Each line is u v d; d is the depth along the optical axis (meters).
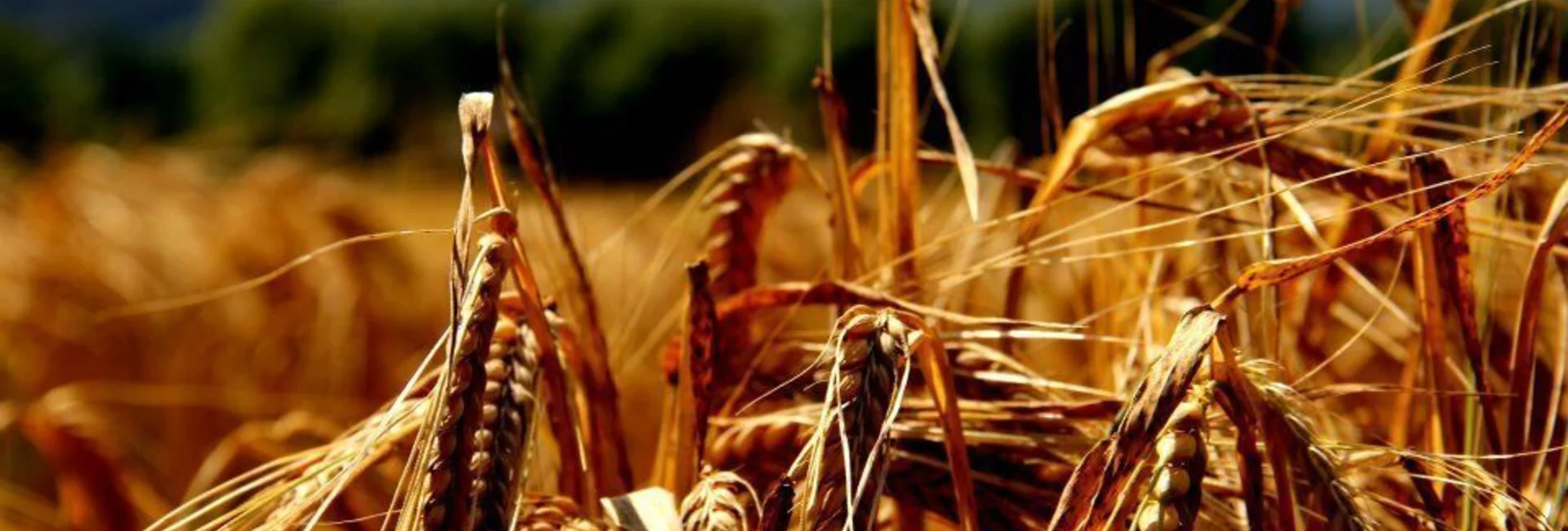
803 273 1.88
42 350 2.66
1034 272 1.22
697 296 0.90
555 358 0.88
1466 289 0.90
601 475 0.95
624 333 1.10
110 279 2.72
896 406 0.79
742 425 0.92
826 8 1.03
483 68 12.21
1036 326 0.94
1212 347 0.79
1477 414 0.91
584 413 0.95
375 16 12.27
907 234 1.02
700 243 1.05
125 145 3.35
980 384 0.92
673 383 0.97
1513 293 1.10
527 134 0.97
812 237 1.93
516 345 0.85
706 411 0.91
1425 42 0.97
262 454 1.35
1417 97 1.01
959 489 0.85
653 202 1.08
